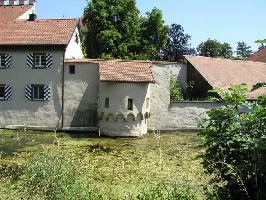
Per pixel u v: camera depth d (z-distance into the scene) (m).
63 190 8.28
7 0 48.06
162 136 29.66
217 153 6.05
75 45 36.12
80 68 31.81
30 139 27.28
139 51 49.12
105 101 30.17
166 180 12.21
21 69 32.12
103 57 43.66
